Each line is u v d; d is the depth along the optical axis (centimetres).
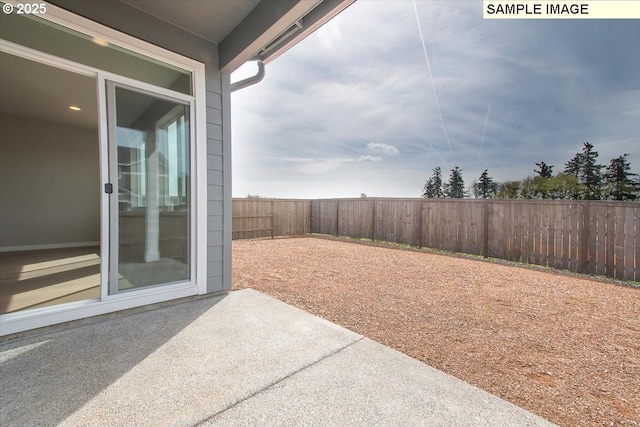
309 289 360
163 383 157
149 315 257
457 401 145
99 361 179
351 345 204
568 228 460
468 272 453
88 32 233
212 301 298
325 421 130
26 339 207
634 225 394
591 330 242
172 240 290
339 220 910
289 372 169
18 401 141
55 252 541
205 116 312
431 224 678
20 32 207
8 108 516
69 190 630
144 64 269
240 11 266
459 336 230
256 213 878
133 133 262
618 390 162
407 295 336
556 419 138
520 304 306
